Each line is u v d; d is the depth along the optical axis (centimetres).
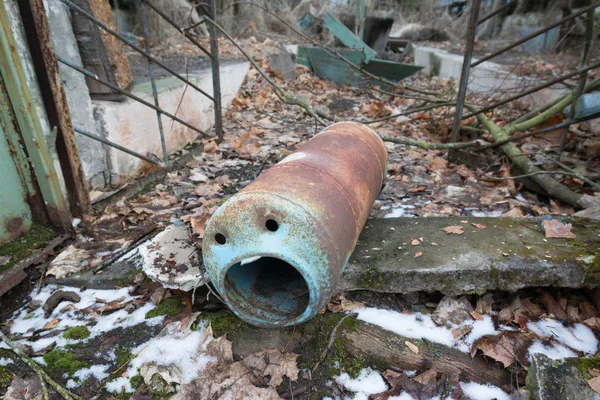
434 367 200
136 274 247
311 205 171
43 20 243
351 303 231
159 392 188
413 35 1659
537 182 373
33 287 246
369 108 680
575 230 265
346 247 185
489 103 580
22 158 252
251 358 202
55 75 259
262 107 674
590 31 358
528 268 226
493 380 197
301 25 1403
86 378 194
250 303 191
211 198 352
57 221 275
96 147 332
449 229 268
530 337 212
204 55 831
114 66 368
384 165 280
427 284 229
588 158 433
